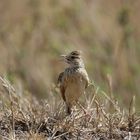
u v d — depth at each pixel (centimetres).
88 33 2739
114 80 2472
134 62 2589
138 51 2644
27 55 2555
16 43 2641
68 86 1452
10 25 2733
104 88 2142
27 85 2300
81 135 1335
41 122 1358
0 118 1385
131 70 2552
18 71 2427
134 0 2830
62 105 1448
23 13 2791
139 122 1375
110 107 1491
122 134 1345
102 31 2747
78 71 1452
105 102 1495
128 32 2684
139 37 2711
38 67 2497
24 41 2669
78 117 1373
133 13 2786
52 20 2767
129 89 2436
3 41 2645
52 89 1703
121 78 2502
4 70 2320
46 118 1371
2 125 1359
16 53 2553
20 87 1769
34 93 2281
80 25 2781
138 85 2462
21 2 2816
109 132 1341
